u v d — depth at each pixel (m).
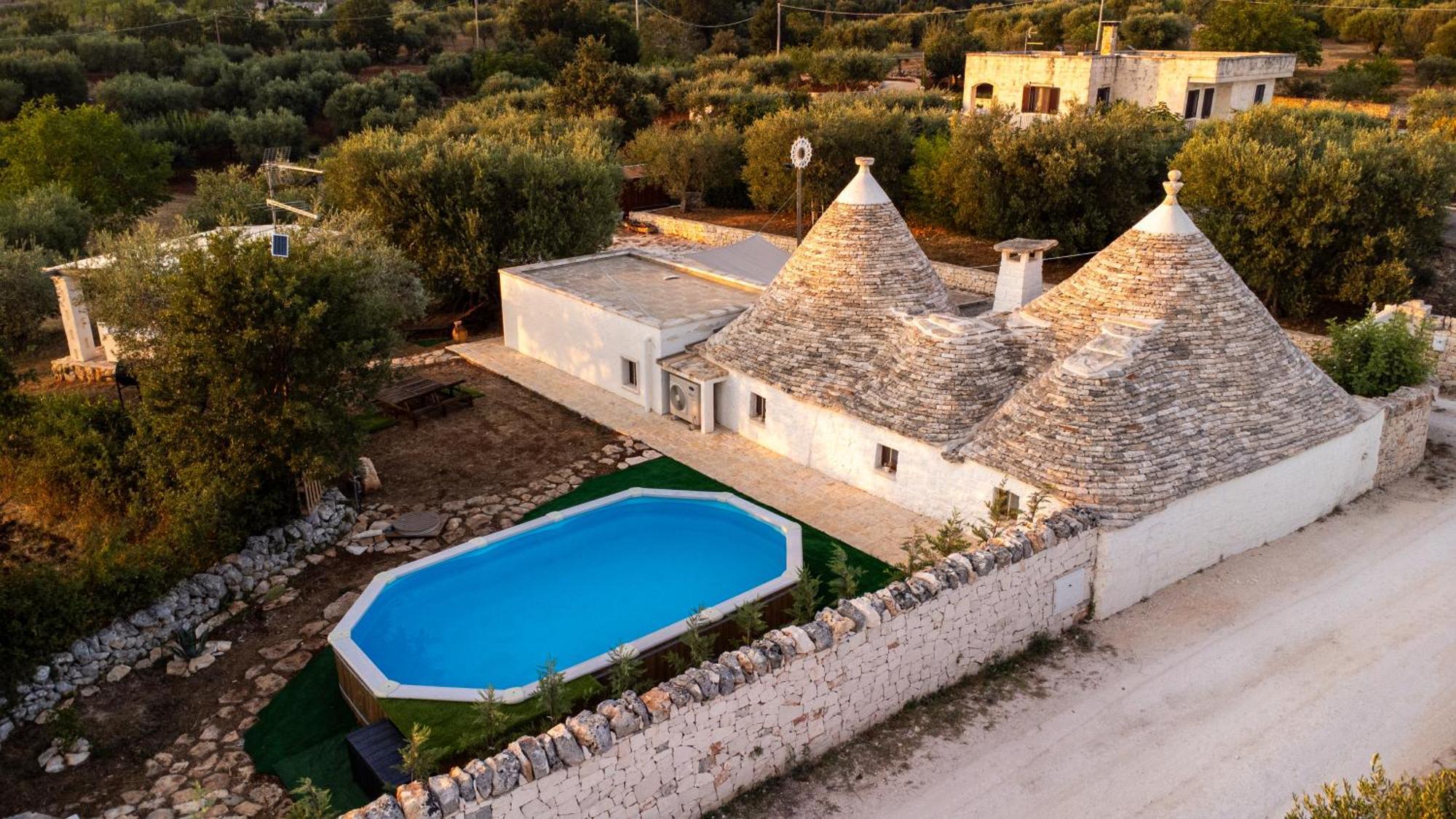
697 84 74.25
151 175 53.66
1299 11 97.69
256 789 14.72
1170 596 19.25
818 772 14.79
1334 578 19.75
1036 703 16.28
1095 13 88.75
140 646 17.84
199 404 20.70
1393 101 74.81
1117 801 14.09
